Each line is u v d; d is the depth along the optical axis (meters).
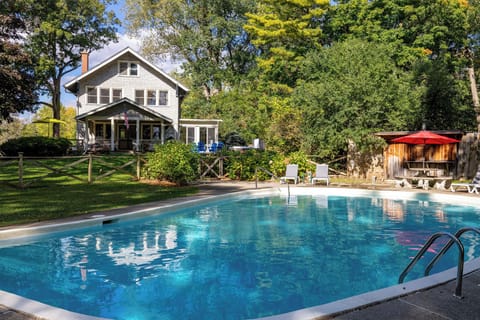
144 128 31.22
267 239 7.52
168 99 30.39
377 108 17.72
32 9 33.69
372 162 18.94
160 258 6.26
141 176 16.09
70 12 35.19
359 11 32.09
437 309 3.26
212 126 31.72
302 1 30.48
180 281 5.24
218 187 14.23
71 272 5.55
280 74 33.34
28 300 3.43
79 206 9.34
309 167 17.53
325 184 15.80
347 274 5.54
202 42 39.16
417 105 19.47
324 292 4.86
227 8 40.66
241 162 17.12
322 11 30.91
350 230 8.36
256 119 30.17
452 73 29.05
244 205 11.53
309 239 7.57
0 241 6.55
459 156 16.69
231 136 33.03
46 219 7.69
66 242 7.05
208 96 42.53
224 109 35.88
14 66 25.14
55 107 38.41
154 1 40.00
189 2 41.03
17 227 6.93
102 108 25.89
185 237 7.62
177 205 9.96
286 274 5.54
